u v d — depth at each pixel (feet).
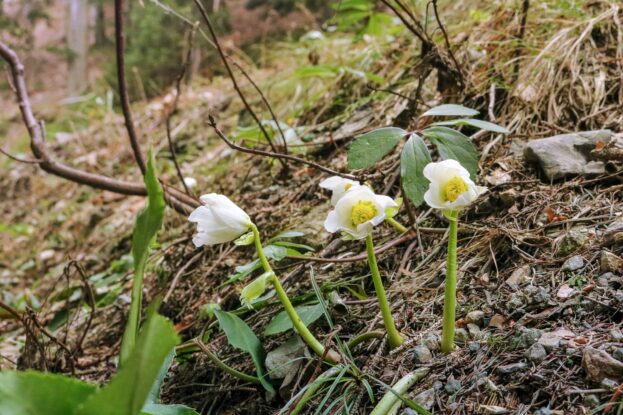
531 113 2.91
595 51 3.10
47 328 3.47
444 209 1.70
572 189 2.35
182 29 8.89
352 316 2.19
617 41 3.10
